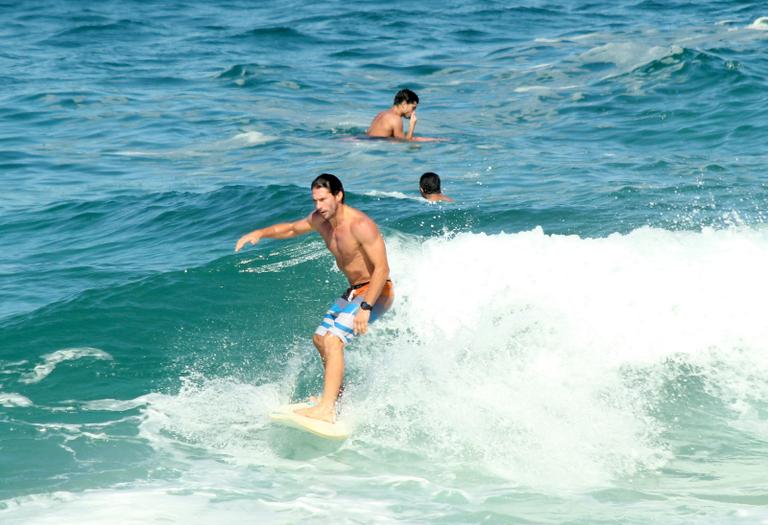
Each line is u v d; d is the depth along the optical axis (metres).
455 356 28.84
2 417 25.75
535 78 86.69
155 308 33.44
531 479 22.78
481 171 54.12
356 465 23.58
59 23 126.81
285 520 20.19
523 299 31.08
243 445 24.70
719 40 95.38
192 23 127.25
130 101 82.50
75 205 51.06
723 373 28.23
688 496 21.62
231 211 47.09
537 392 27.03
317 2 145.12
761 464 23.45
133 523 20.00
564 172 52.66
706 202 44.16
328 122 72.81
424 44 109.19
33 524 20.00
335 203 26.02
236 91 86.25
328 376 25.92
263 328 32.44
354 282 26.92
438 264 33.88
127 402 27.03
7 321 32.41
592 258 32.81
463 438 24.94
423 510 20.83
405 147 62.62
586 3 138.00
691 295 30.73
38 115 77.44
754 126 61.81
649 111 69.62
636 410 26.41
